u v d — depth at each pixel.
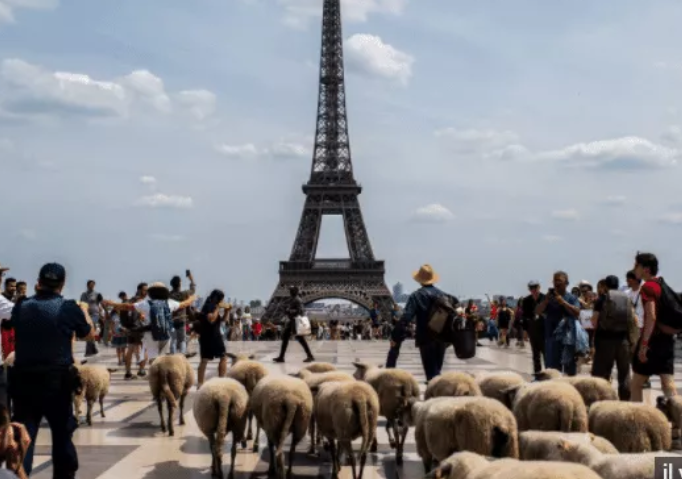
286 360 56.62
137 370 49.00
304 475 20.92
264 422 19.92
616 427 17.28
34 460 22.50
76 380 18.44
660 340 23.92
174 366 26.67
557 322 32.59
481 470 11.03
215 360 59.62
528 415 18.94
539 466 10.05
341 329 159.38
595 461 13.56
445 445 16.77
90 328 18.92
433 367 29.03
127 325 44.16
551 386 18.94
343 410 19.31
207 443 25.19
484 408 16.38
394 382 22.25
